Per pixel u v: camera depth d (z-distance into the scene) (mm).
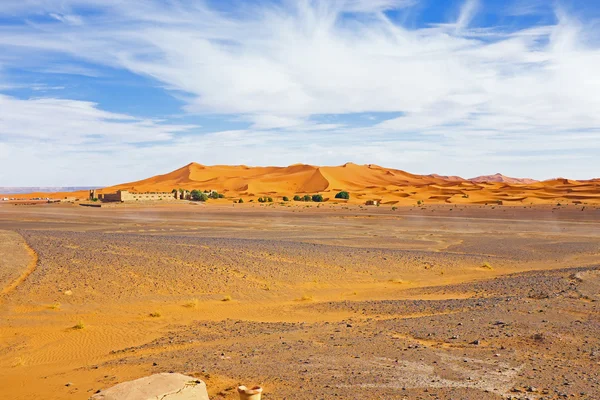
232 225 67812
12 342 15883
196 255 32781
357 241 48344
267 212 103125
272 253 34844
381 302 21203
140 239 41719
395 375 10602
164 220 77750
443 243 47500
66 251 33781
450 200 157625
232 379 10500
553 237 53594
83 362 13367
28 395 10180
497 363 11383
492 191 194625
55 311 20250
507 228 65312
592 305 18094
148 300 22406
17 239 41281
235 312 20391
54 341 15984
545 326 14844
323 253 35844
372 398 9227
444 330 14781
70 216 88688
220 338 15477
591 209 115188
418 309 19188
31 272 27141
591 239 51406
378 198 176500
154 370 11438
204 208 121062
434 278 29391
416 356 12070
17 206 135125
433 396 9297
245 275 27891
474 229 63625
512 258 37562
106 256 31625
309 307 21047
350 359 11930
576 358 11734
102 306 21250
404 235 55031
